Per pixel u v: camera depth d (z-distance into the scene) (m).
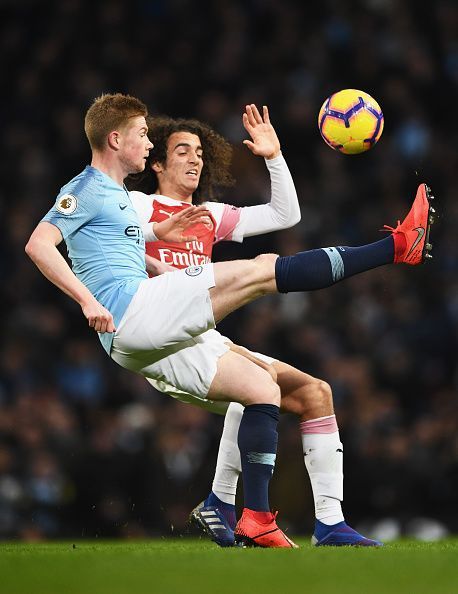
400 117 57.59
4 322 47.59
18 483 35.84
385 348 46.88
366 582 12.86
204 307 18.11
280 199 21.39
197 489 36.00
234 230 21.53
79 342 46.94
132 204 19.59
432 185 55.00
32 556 15.94
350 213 53.31
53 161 55.41
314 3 62.16
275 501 35.06
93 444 37.25
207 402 20.45
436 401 43.97
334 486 19.66
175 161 21.42
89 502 35.94
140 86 58.31
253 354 20.06
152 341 18.27
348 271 18.58
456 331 47.78
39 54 59.66
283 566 14.24
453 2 61.84
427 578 13.15
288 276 18.33
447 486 36.78
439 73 59.44
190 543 23.00
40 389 44.19
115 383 43.44
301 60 59.56
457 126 58.16
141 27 61.28
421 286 49.38
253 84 58.28
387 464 36.72
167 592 12.19
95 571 13.87
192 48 60.38
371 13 61.66
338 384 43.72
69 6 61.28
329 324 47.12
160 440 36.59
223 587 12.52
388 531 36.03
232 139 55.22
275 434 18.77
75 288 17.78
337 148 20.69
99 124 19.48
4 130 56.75
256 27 61.66
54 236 18.42
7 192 54.12
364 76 58.56
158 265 20.34
